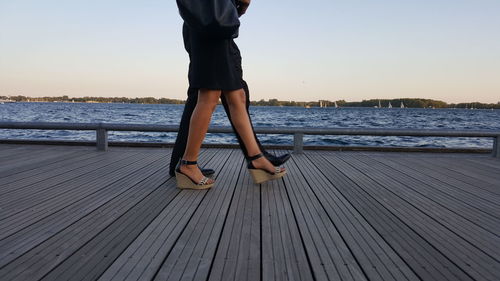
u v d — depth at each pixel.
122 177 2.98
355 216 2.03
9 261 1.40
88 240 1.62
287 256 1.49
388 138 15.88
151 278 1.28
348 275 1.33
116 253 1.49
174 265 1.39
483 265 1.43
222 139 11.90
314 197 2.43
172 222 1.88
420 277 1.32
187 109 2.84
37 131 17.80
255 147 2.71
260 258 1.47
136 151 4.51
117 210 2.07
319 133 4.54
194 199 2.33
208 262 1.42
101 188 2.59
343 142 13.44
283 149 4.90
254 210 2.11
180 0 2.18
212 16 2.16
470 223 1.95
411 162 4.00
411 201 2.37
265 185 2.77
